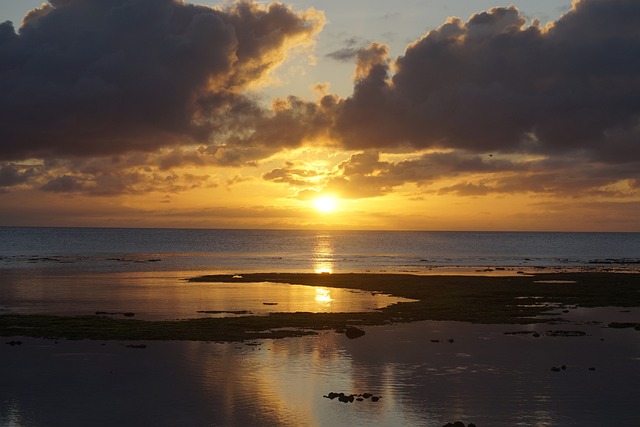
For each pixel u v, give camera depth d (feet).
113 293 222.07
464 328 149.07
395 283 256.11
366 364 110.83
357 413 84.12
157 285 252.21
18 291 227.20
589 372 105.40
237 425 79.87
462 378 101.50
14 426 79.30
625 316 169.78
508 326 152.56
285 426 79.56
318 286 247.91
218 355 118.11
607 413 84.48
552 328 149.69
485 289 234.38
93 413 84.23
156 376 102.58
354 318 162.81
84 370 106.22
